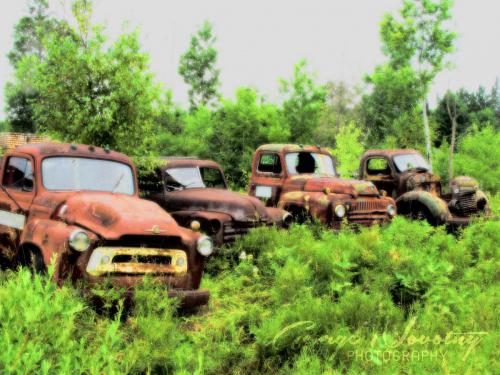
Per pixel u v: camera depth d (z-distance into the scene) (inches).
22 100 1378.0
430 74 769.6
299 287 216.2
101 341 151.6
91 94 346.9
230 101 783.7
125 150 346.6
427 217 414.0
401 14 776.9
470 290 241.8
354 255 246.8
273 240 283.7
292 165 401.7
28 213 228.1
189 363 159.3
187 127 828.6
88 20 346.6
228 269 275.6
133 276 195.2
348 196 365.7
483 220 392.2
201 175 350.3
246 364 169.8
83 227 199.8
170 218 221.1
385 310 200.1
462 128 1123.3
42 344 127.2
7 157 255.3
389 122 920.9
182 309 212.4
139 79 349.1
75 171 245.1
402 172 457.7
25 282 142.3
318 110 880.9
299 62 873.5
